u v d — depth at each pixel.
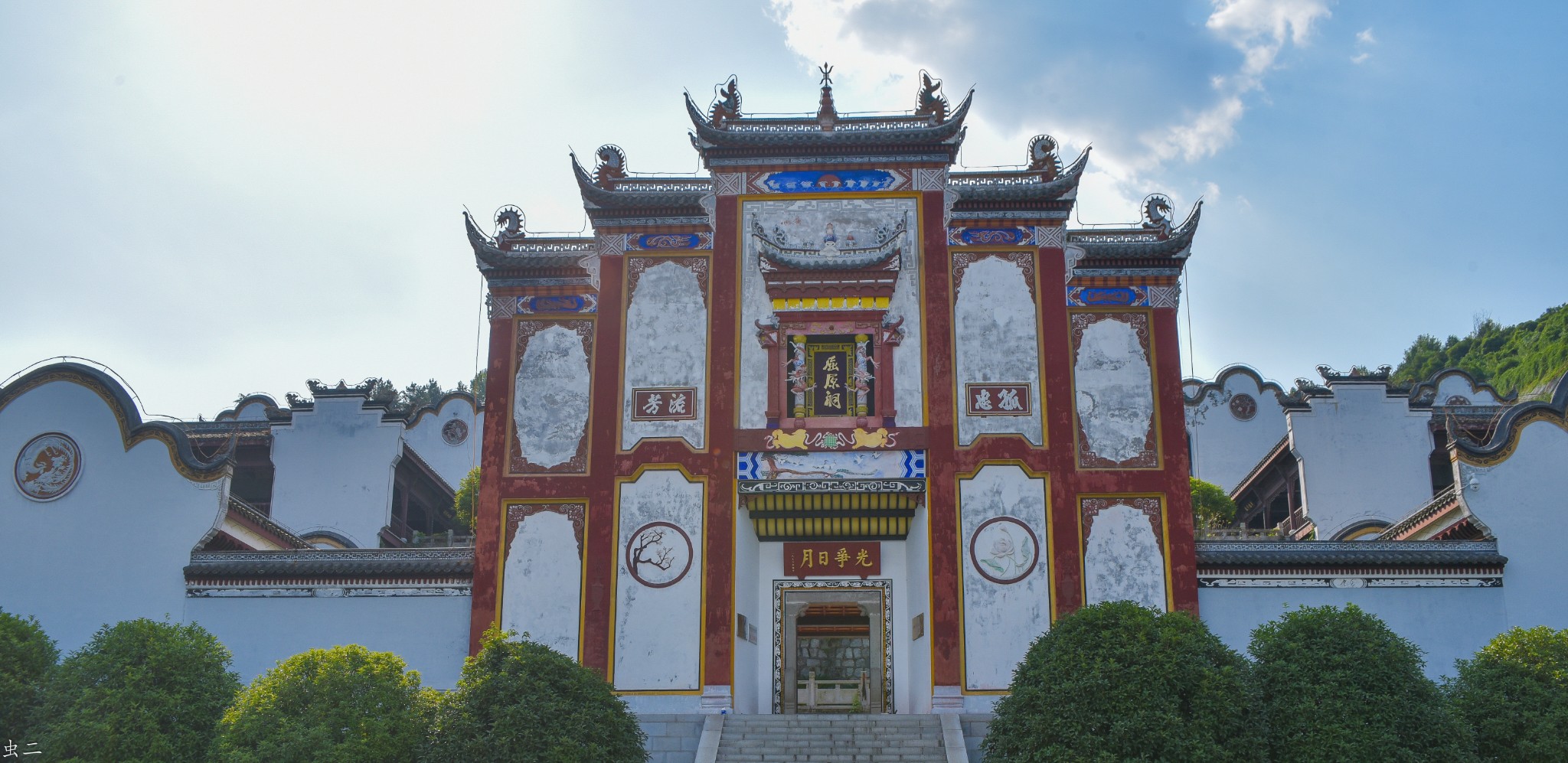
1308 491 40.34
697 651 26.44
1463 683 21.27
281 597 27.45
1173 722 19.31
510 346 28.72
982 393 27.86
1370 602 26.73
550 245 29.77
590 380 28.33
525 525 27.39
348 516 40.62
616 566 27.00
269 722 19.14
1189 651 20.14
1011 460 27.39
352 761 18.97
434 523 47.91
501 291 29.08
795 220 29.17
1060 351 28.12
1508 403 44.03
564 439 27.94
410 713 20.25
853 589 29.28
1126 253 28.64
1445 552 26.86
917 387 27.95
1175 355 28.17
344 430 41.56
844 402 28.23
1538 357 69.69
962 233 29.02
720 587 26.77
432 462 47.47
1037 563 26.78
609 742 21.23
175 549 27.45
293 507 40.81
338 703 19.64
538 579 27.03
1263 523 47.97
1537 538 26.92
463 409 48.16
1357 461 40.59
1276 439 47.97
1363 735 19.27
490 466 27.77
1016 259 28.83
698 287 28.83
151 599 27.20
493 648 21.66
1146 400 27.89
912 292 28.64
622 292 28.86
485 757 20.00
